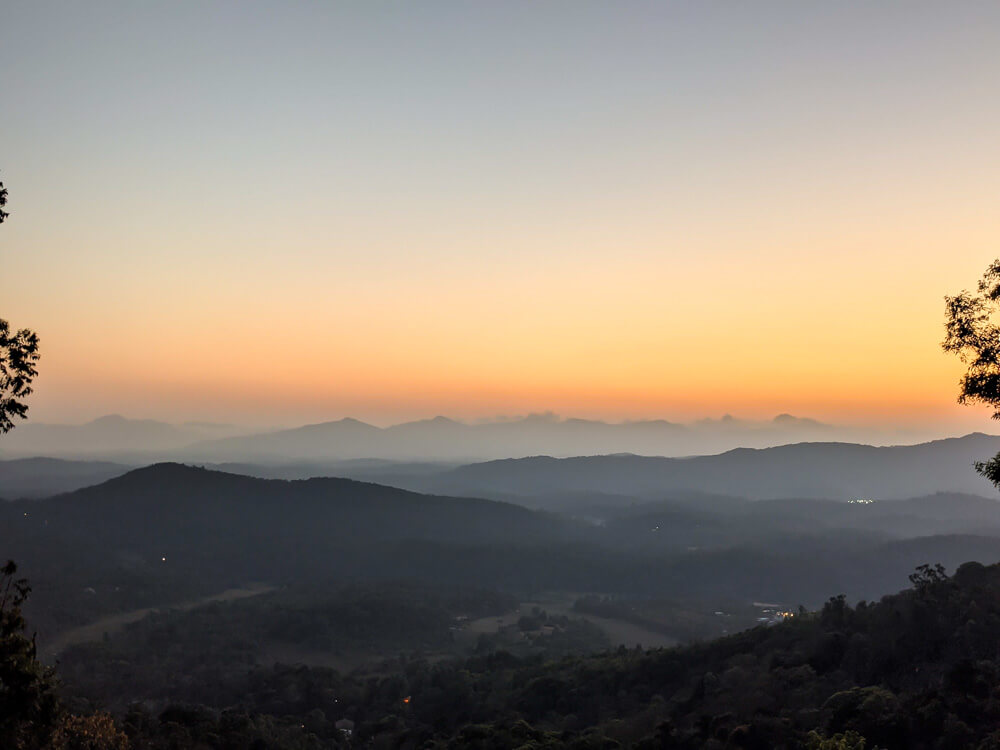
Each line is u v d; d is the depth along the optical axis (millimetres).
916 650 62531
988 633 60406
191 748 60094
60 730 35031
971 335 29953
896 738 47031
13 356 28641
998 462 31031
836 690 60406
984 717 46125
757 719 53906
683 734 56875
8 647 27688
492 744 60594
